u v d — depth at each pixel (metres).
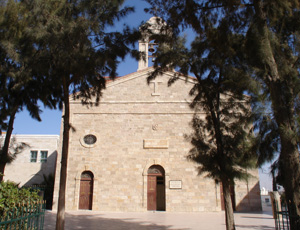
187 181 22.95
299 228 7.46
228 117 10.75
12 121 15.30
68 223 15.62
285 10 8.89
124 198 22.78
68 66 11.53
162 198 29.36
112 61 12.18
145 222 16.27
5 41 12.28
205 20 10.05
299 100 8.19
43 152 33.16
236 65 10.29
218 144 10.41
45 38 11.41
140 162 23.58
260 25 8.94
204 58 11.13
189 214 20.69
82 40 11.58
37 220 8.07
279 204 17.81
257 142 8.76
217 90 10.98
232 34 10.08
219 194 22.66
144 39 12.69
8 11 12.37
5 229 6.25
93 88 14.40
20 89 14.40
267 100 8.84
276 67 8.79
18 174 32.16
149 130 24.33
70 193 23.00
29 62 12.46
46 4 11.41
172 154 23.64
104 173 23.39
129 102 25.12
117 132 24.39
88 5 11.80
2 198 6.89
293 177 7.76
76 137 24.28
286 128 7.89
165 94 25.30
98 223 15.74
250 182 23.17
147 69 26.08
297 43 8.85
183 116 24.59
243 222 16.20
